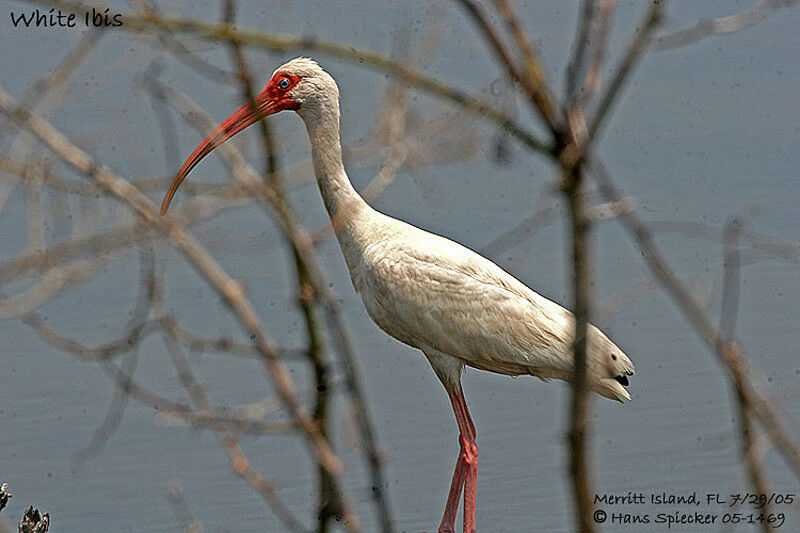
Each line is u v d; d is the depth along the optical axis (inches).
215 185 437.1
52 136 346.9
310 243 333.4
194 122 510.3
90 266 365.4
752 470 227.1
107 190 340.8
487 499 663.8
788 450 225.1
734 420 232.7
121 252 381.4
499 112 236.4
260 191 348.5
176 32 287.3
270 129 435.2
